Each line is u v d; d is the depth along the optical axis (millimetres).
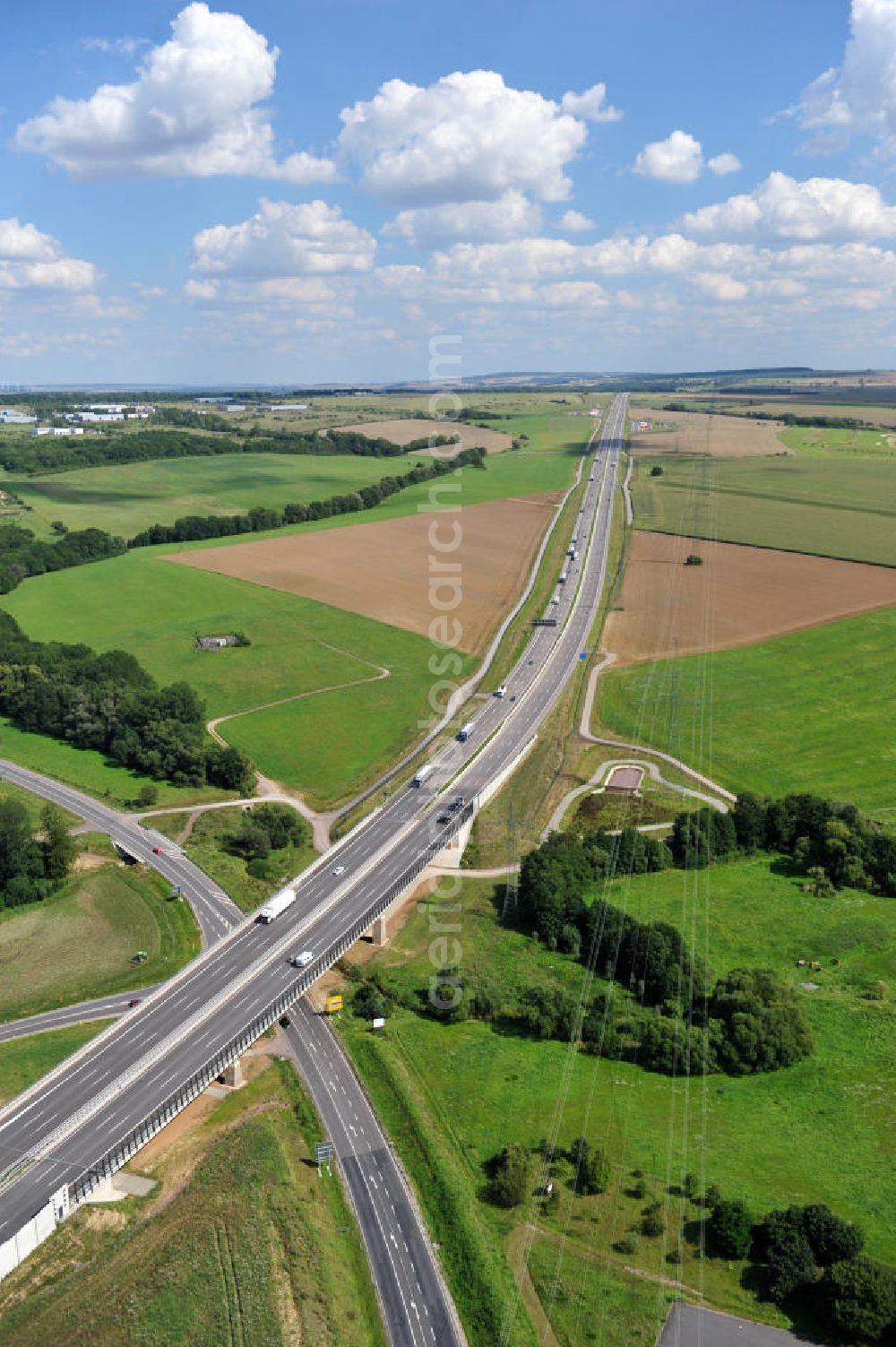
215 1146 122875
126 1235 109688
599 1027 141250
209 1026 138125
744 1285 102688
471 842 198000
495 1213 112938
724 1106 128500
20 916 176625
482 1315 100000
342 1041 143375
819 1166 117438
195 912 173750
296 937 159500
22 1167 114750
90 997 151875
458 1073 136000
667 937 155500
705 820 190750
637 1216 111125
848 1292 96688
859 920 169625
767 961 158750
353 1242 109812
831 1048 138750
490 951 163875
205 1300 101250
